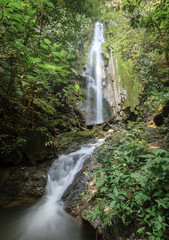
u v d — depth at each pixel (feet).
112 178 7.84
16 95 14.14
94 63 32.14
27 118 13.61
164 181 6.18
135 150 9.55
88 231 7.59
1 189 10.41
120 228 6.63
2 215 9.51
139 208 6.64
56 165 13.17
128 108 27.48
